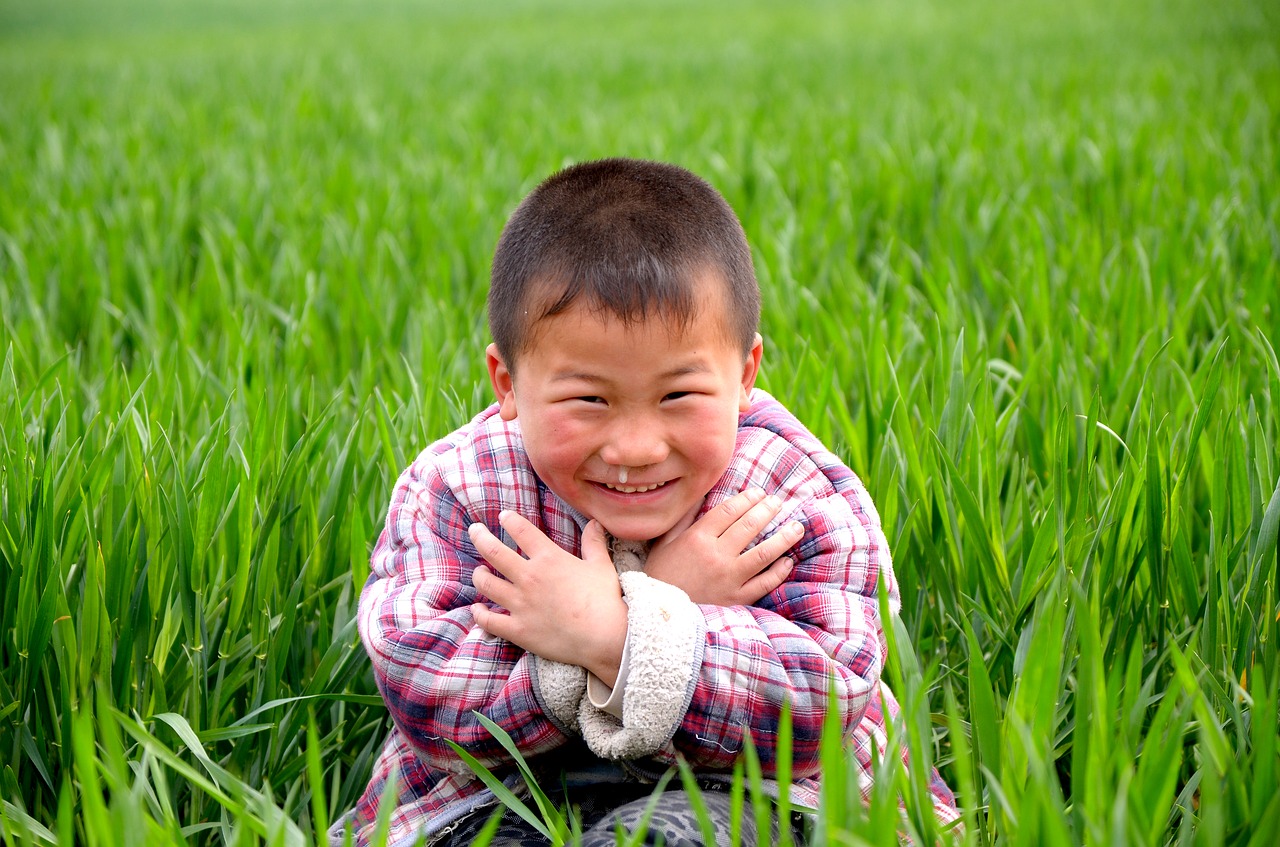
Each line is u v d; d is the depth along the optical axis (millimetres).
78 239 5645
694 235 1921
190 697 2402
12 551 2402
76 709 2293
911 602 2711
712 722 1904
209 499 2479
